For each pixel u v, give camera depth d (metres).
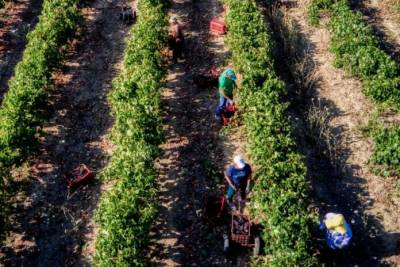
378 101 18.94
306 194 14.12
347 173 16.25
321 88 19.89
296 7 25.42
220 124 18.20
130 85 17.64
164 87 19.67
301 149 17.16
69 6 23.47
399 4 25.50
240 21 20.95
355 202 15.30
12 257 14.05
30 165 16.89
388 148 16.38
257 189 14.02
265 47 19.72
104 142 17.84
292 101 19.28
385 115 18.41
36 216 15.20
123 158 14.92
